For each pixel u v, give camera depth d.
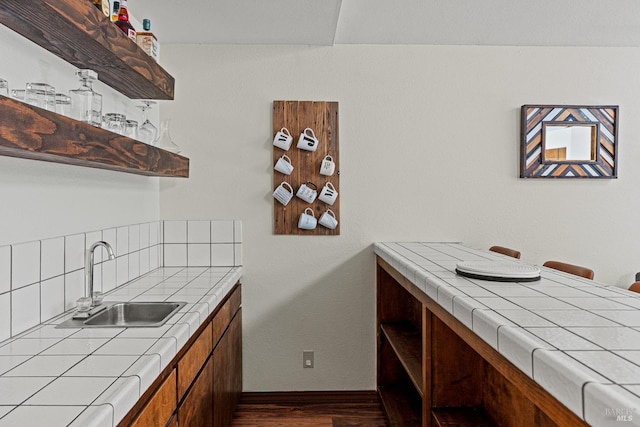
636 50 3.09
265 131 2.99
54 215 1.73
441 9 2.51
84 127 1.37
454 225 3.07
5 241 1.45
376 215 3.04
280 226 3.00
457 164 3.06
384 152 3.04
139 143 1.86
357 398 3.04
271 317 3.03
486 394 1.80
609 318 1.13
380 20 2.65
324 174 2.96
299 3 2.34
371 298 3.06
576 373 0.77
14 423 0.90
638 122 3.10
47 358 1.28
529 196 3.09
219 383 2.24
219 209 3.00
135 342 1.43
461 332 1.41
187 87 2.98
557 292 1.44
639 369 0.79
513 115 3.07
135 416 1.19
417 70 3.04
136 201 2.58
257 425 2.69
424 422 1.84
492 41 2.99
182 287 2.30
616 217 3.11
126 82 2.06
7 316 1.45
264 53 2.99
